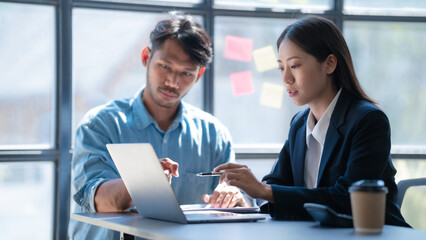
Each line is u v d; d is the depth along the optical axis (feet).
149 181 4.31
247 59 10.97
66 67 10.11
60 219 10.11
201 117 7.29
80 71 10.29
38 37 10.13
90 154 6.41
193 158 7.03
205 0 10.69
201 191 7.06
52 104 10.22
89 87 10.35
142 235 3.92
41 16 10.13
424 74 11.30
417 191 9.09
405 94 11.30
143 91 7.17
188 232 3.72
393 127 11.26
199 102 10.80
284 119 11.12
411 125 11.29
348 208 4.49
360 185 3.75
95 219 4.77
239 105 10.98
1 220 10.02
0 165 9.93
